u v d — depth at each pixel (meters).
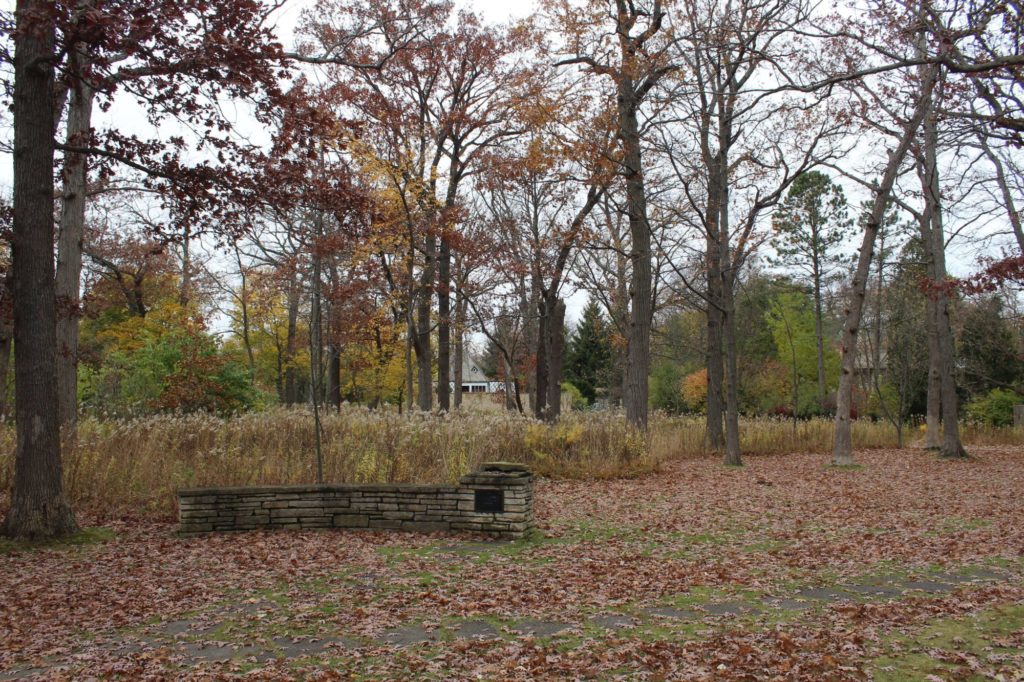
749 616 6.32
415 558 8.49
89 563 8.30
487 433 15.75
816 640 5.65
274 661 5.31
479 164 22.61
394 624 6.15
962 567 8.06
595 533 10.07
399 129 19.94
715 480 15.95
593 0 16.66
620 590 7.20
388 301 21.44
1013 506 12.18
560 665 5.16
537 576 7.73
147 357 20.78
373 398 36.97
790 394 37.56
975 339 29.59
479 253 23.55
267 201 11.20
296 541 9.38
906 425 30.17
